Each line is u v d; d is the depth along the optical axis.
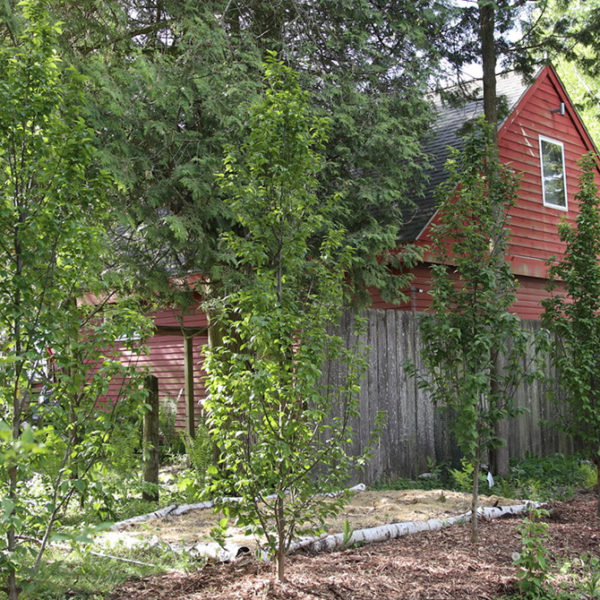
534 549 4.80
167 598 4.45
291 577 4.79
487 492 8.84
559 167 15.93
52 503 3.78
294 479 4.63
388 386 9.12
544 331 6.15
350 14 9.28
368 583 4.75
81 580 4.71
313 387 4.93
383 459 8.95
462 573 5.07
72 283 4.21
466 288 6.13
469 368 6.12
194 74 7.73
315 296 4.95
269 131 4.81
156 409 7.94
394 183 9.07
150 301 8.82
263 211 4.99
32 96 3.97
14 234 3.96
